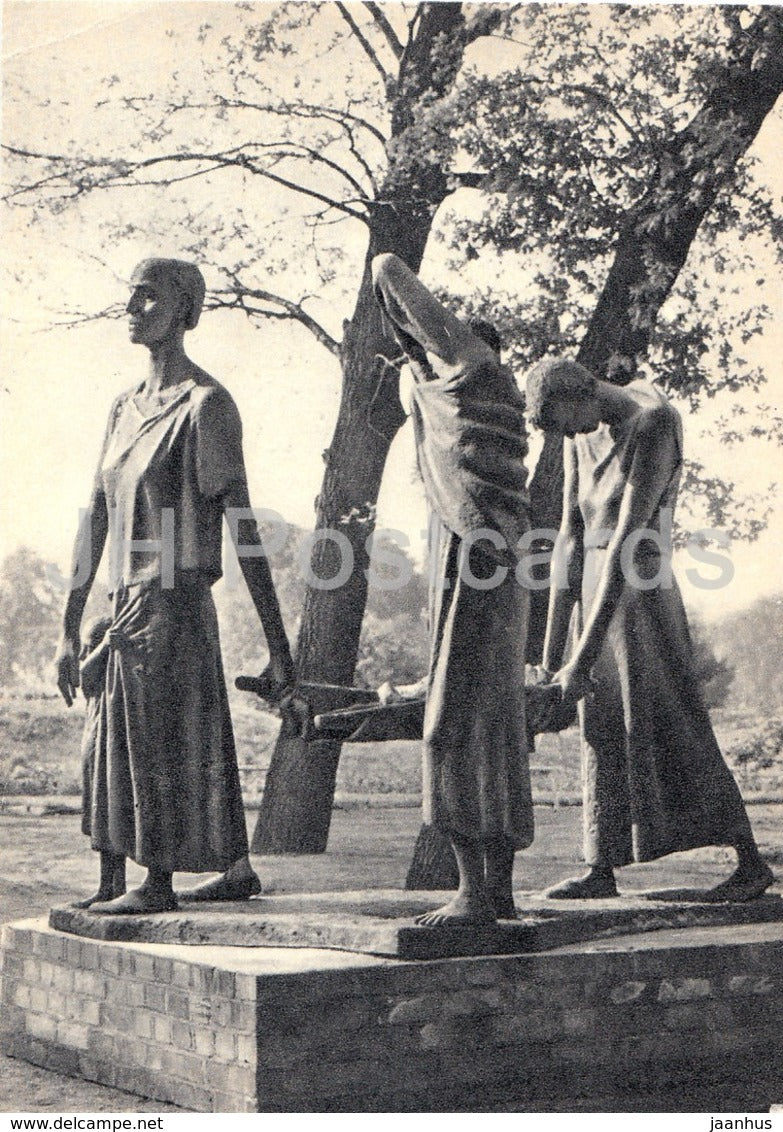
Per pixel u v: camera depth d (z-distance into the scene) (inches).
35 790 413.1
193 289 322.3
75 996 300.0
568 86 431.8
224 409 313.9
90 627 323.9
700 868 409.4
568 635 336.2
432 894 331.0
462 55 430.6
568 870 398.0
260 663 414.0
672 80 434.6
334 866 401.1
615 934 299.9
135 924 298.2
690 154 432.8
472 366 288.7
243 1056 257.8
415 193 428.8
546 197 430.0
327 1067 259.9
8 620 413.7
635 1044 284.2
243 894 322.3
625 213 432.5
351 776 405.7
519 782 285.3
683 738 325.1
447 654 282.5
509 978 274.5
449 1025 269.0
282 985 258.1
